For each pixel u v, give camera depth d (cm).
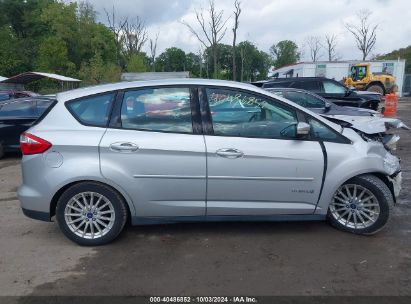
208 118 422
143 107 423
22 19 5894
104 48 5653
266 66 7894
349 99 1402
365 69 2925
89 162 410
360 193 441
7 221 514
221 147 414
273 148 419
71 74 4856
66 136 412
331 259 390
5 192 670
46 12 5506
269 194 425
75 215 425
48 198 415
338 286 341
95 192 417
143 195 418
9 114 967
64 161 411
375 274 360
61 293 337
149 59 5719
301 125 411
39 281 358
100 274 368
